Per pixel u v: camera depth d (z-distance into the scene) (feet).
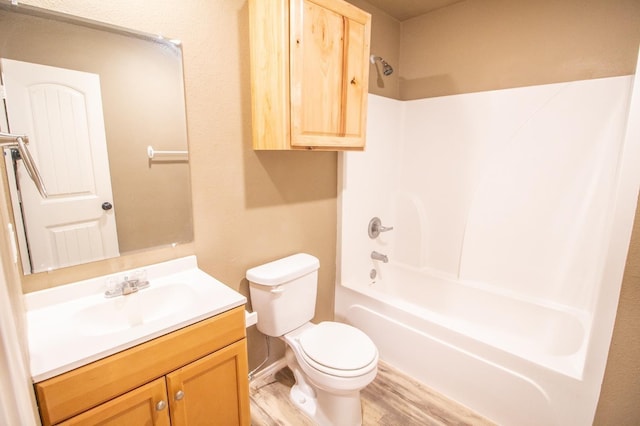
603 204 5.78
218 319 3.71
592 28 5.60
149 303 4.11
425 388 6.01
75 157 3.69
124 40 3.86
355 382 4.50
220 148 4.92
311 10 4.49
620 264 3.82
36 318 3.38
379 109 7.59
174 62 4.29
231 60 4.83
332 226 7.18
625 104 5.41
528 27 6.26
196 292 4.07
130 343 3.02
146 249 4.37
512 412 4.98
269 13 4.50
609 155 5.64
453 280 7.69
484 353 5.17
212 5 4.54
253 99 5.07
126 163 4.07
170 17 4.18
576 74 5.86
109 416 2.94
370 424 5.24
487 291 7.07
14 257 3.02
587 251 6.04
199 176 4.75
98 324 3.70
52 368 2.58
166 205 4.48
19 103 3.27
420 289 8.16
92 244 3.92
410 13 7.61
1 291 1.44
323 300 7.33
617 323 3.93
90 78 3.69
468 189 7.43
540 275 6.64
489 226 7.21
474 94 7.07
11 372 1.34
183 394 3.46
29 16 3.24
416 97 8.11
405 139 8.41
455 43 7.26
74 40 3.53
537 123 6.34
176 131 4.43
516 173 6.72
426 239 8.33
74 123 3.64
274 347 6.41
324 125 5.00
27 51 3.27
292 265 5.71
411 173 8.42
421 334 5.95
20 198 3.37
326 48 4.79
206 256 5.01
